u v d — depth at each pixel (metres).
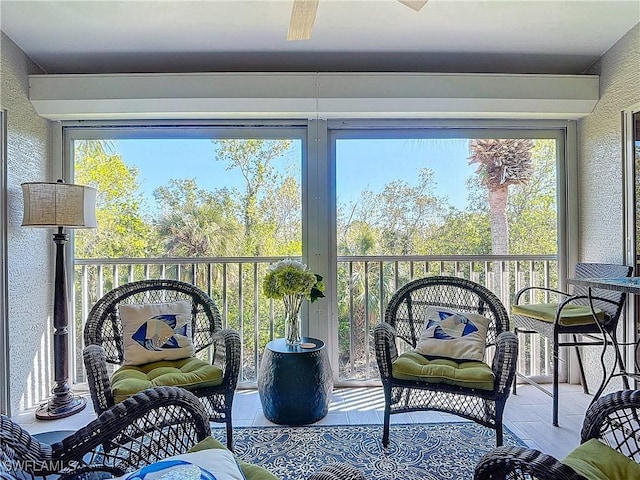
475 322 2.45
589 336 2.79
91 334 2.36
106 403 1.93
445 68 3.17
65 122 3.15
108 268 3.27
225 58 3.00
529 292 3.34
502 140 3.32
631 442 2.03
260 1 2.38
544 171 3.32
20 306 2.77
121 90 2.92
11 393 2.67
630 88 2.73
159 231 3.25
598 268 2.84
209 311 2.66
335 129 3.25
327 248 3.20
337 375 3.25
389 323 2.64
